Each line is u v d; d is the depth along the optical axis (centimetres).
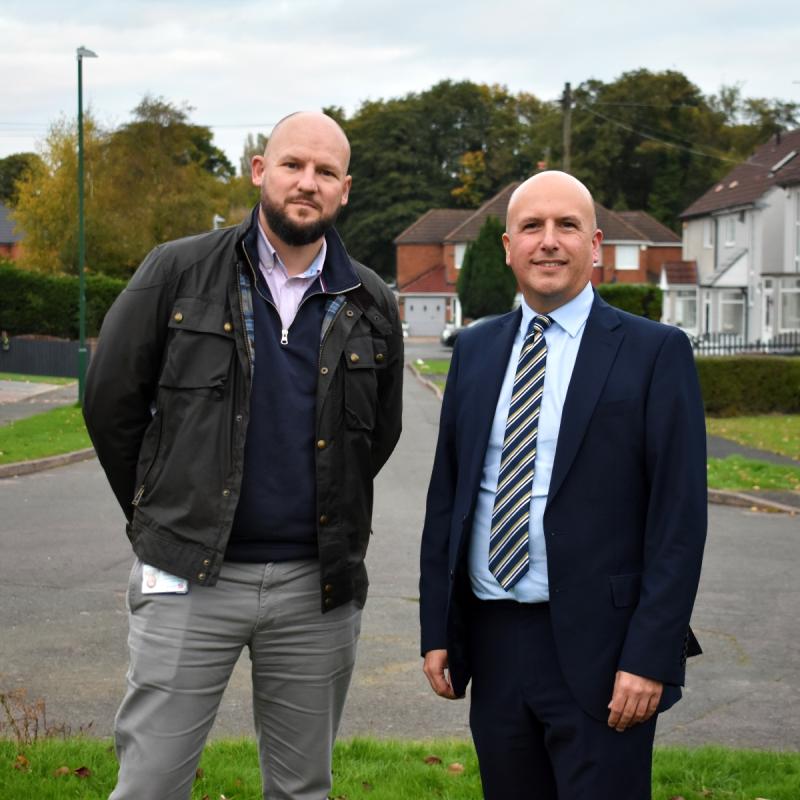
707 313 5094
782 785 439
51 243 4781
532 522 314
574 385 313
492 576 320
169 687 321
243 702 583
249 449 322
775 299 4431
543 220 320
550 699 311
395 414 365
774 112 8238
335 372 331
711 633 745
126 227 4725
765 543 1088
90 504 1277
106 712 562
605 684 304
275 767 351
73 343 3847
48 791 417
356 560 338
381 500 1306
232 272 328
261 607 326
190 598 320
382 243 8325
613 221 6575
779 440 1994
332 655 339
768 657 688
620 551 308
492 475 324
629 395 309
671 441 306
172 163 5084
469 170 8550
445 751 485
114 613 770
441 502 344
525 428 318
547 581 311
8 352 3972
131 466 338
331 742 352
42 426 2072
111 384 328
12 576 887
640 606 301
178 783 326
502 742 322
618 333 317
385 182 8319
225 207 5784
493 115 8888
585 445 309
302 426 326
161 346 329
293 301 333
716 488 1403
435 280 7062
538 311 328
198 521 316
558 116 7981
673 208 7731
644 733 307
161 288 328
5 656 663
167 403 323
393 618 765
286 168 326
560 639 306
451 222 7281
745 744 532
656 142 7650
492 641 323
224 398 320
